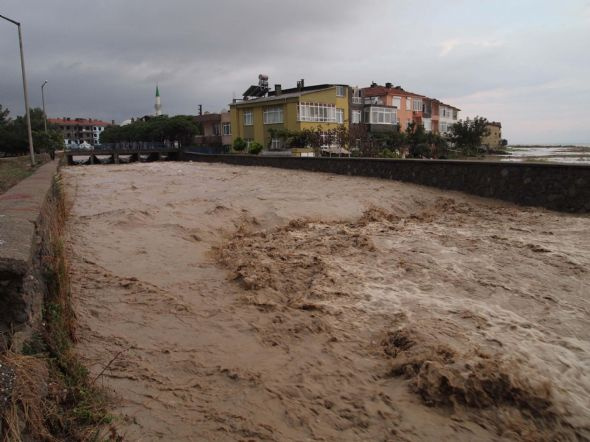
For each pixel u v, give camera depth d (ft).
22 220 13.98
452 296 20.83
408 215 44.14
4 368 9.00
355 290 21.40
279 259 26.21
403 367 14.14
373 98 186.60
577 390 13.28
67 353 12.58
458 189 54.08
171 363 14.35
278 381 13.55
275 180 69.10
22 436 8.57
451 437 11.32
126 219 33.47
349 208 42.88
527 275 23.77
